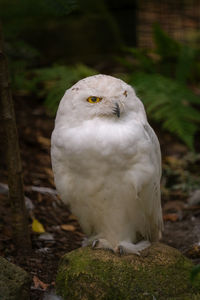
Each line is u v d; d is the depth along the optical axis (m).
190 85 15.33
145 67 14.10
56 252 7.51
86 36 16.11
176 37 18.81
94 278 5.77
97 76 6.21
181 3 19.47
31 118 11.97
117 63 15.91
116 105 5.88
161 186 10.67
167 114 12.01
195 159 11.62
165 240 8.41
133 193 6.10
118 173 5.95
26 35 14.87
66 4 7.20
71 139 5.90
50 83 13.15
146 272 5.88
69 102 6.07
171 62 14.52
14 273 5.66
